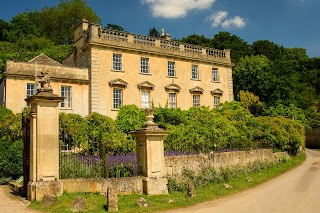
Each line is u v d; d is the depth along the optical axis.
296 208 11.38
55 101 12.25
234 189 15.49
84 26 32.84
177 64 36.34
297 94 56.50
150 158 13.59
